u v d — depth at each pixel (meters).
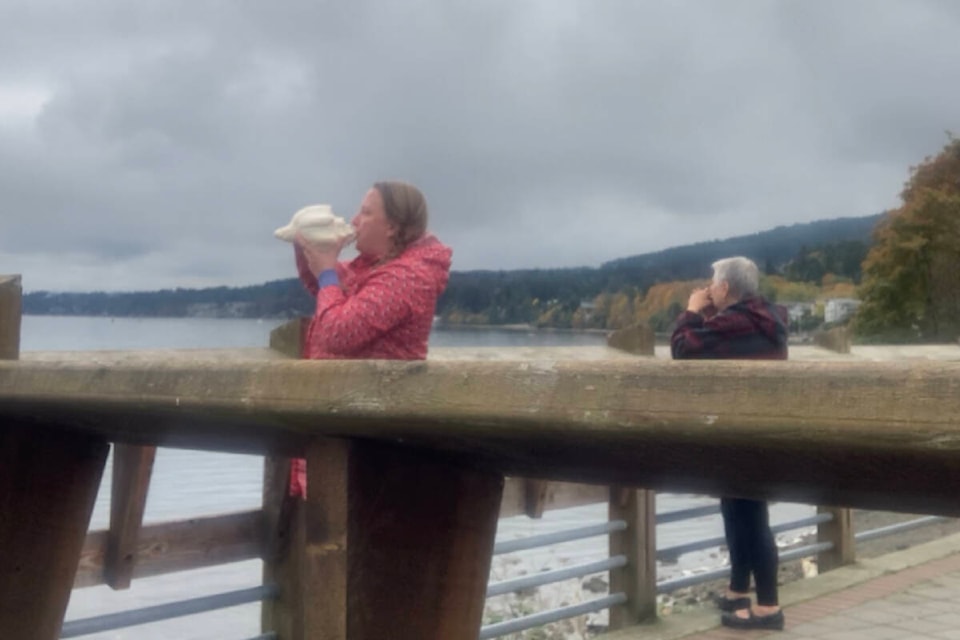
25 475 2.60
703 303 5.33
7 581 2.61
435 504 1.94
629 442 1.40
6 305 2.86
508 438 1.54
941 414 1.07
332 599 1.81
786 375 1.19
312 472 1.87
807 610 6.04
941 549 7.61
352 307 3.40
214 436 2.17
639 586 5.64
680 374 1.27
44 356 3.22
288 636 3.99
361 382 1.60
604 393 1.34
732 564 5.65
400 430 1.64
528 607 7.27
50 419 2.46
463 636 2.01
